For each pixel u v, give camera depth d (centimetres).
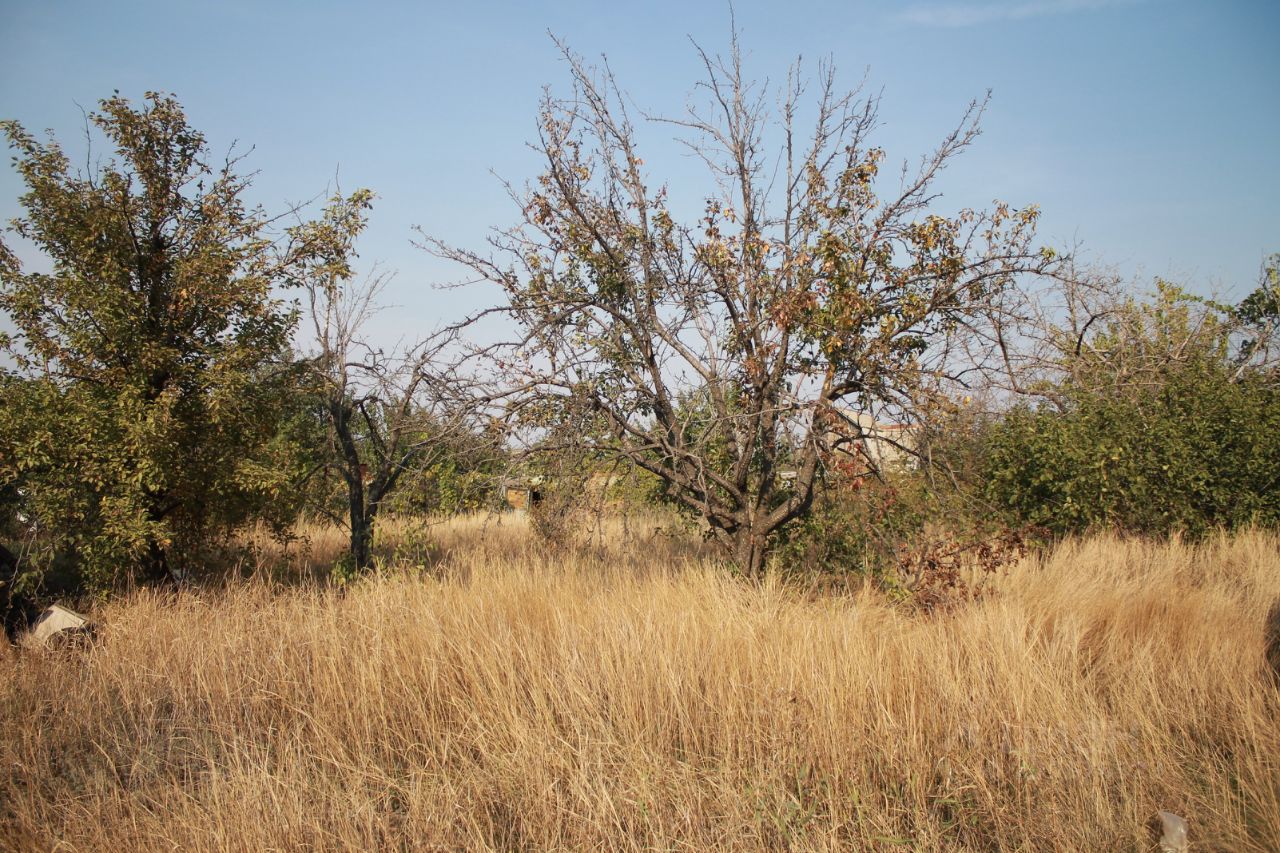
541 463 914
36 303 973
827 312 835
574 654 650
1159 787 521
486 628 724
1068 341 986
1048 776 516
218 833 455
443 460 963
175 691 687
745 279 927
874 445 1007
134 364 1012
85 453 958
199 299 1050
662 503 1188
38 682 718
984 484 1332
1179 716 614
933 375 845
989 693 606
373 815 480
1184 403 1349
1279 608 849
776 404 922
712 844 460
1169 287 1827
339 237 1122
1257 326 1798
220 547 1177
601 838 467
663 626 695
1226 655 699
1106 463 1296
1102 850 457
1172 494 1309
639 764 523
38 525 1033
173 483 1027
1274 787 509
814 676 598
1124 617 809
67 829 490
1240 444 1309
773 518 946
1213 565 1123
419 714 619
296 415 1286
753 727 563
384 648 701
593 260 933
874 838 470
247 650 738
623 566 988
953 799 505
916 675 625
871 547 982
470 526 1550
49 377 995
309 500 1209
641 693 609
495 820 507
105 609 967
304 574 1237
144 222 1068
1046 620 801
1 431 937
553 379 906
